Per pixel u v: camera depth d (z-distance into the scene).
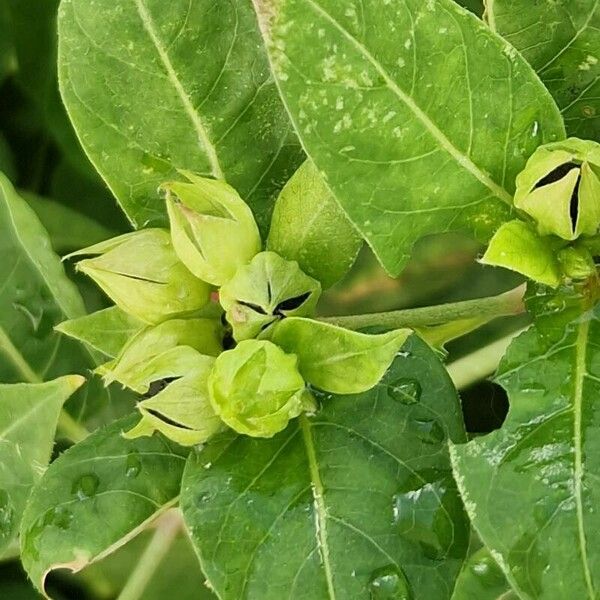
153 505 0.32
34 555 0.31
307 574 0.30
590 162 0.29
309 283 0.31
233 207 0.30
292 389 0.30
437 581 0.30
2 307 0.37
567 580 0.29
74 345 0.37
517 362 0.30
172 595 0.38
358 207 0.30
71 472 0.32
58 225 0.39
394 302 0.39
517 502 0.29
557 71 0.32
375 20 0.29
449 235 0.39
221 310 0.31
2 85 0.41
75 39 0.32
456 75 0.30
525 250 0.30
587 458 0.29
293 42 0.29
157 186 0.32
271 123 0.33
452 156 0.30
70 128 0.40
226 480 0.30
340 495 0.30
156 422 0.30
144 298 0.30
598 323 0.30
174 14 0.32
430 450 0.30
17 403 0.33
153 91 0.32
